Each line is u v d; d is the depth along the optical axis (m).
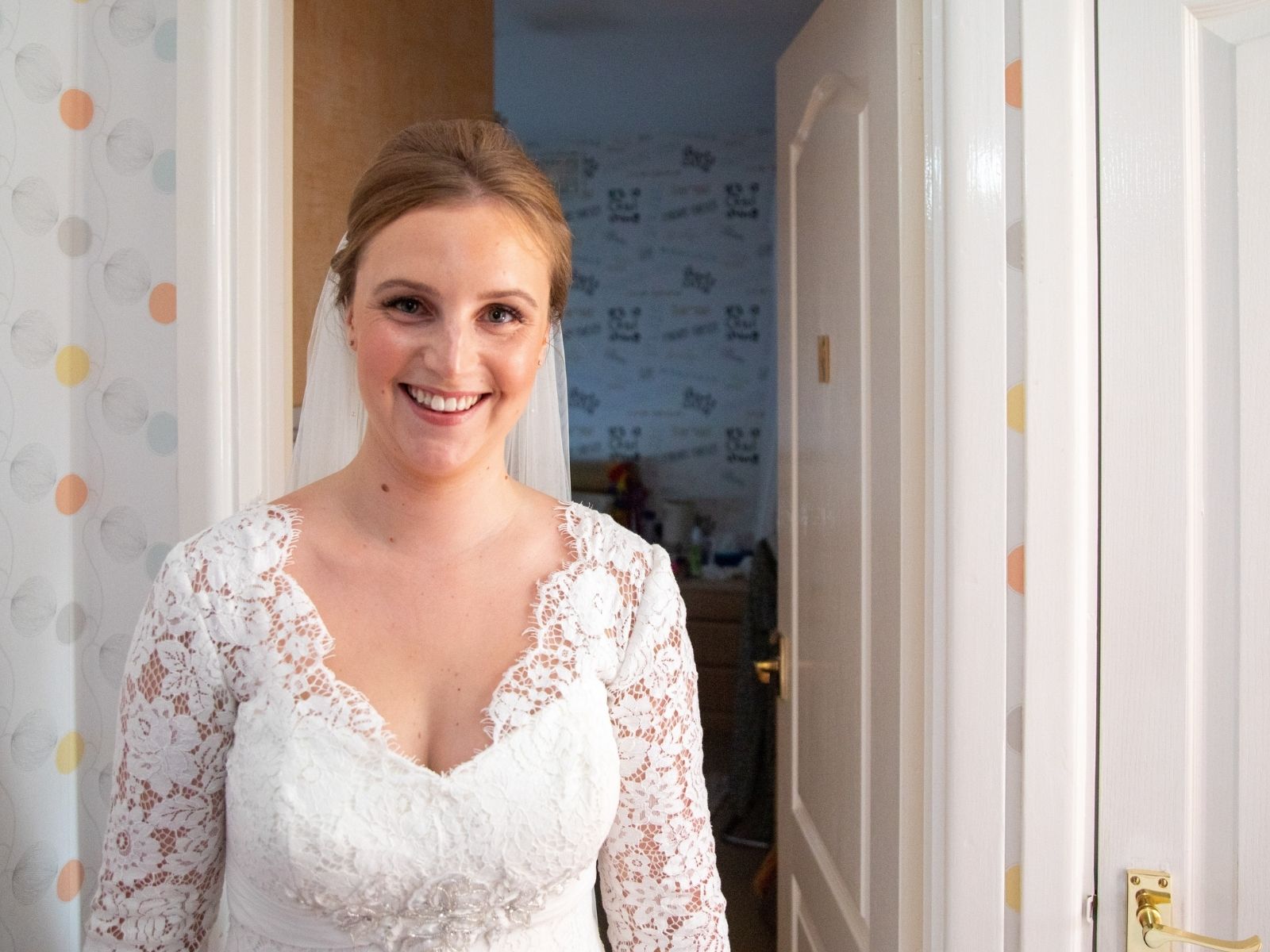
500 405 0.98
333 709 0.91
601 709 0.98
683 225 5.20
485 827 0.91
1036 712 1.23
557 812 0.93
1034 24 1.20
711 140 5.15
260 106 1.43
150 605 0.97
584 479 5.16
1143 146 1.22
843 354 1.60
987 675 1.22
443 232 0.92
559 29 3.55
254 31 1.42
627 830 1.04
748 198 5.14
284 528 1.00
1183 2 1.21
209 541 0.98
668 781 1.04
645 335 5.25
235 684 0.94
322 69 1.73
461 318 0.93
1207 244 1.22
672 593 1.07
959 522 1.22
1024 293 1.22
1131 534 1.23
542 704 0.95
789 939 2.03
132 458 1.44
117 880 0.97
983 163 1.21
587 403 5.32
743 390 5.20
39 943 1.42
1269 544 1.22
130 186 1.42
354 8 1.84
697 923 1.04
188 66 1.38
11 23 1.34
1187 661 1.23
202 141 1.38
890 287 1.35
